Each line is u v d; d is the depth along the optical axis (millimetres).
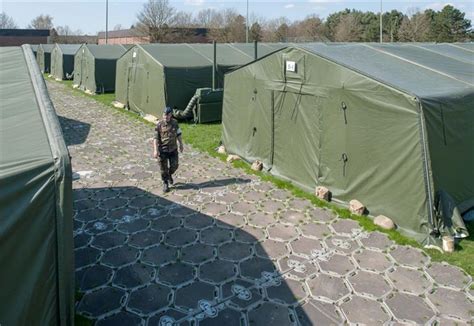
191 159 11695
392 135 7289
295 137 9500
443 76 8727
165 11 60000
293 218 7891
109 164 11445
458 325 4984
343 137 8242
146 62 18125
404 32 53719
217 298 5484
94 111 20156
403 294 5574
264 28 64500
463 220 7531
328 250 6719
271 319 5086
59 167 3621
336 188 8539
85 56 28031
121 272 6062
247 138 11203
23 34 74250
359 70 7824
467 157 7879
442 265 6238
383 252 6637
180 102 17203
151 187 9570
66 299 3893
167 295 5539
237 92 11422
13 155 3639
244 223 7688
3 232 3309
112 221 7762
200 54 19172
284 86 9625
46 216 3625
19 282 3516
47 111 4715
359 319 5086
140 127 16469
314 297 5512
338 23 63562
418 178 6938
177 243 6934
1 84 5824
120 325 4949
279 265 6273
